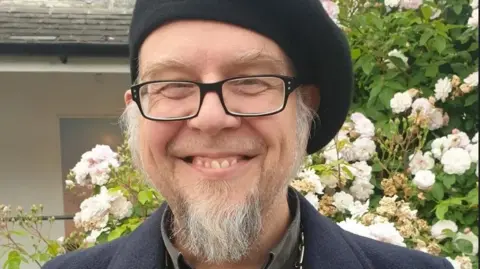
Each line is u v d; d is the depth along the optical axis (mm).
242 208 386
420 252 500
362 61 973
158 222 464
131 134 458
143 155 419
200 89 374
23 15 1681
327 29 423
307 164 855
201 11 371
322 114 472
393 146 941
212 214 385
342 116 478
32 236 987
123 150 937
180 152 396
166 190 412
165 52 380
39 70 1398
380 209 781
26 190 1636
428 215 882
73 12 1751
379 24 985
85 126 1648
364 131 902
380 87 954
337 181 856
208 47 372
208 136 384
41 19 1643
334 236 457
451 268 489
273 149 395
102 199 814
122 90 1634
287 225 449
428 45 987
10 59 1388
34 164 1637
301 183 801
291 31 401
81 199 1641
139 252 448
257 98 387
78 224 843
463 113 991
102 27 1579
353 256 449
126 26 1600
